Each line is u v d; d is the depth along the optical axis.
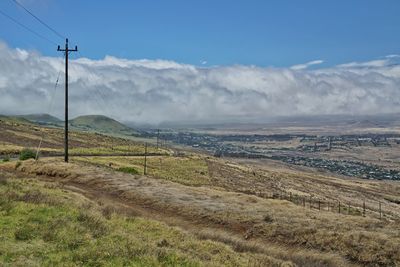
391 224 31.27
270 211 34.38
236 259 19.39
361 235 26.31
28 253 14.77
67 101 62.62
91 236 18.12
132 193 40.56
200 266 16.45
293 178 196.50
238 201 39.50
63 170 52.69
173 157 170.75
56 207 23.19
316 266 22.75
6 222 18.50
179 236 22.75
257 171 188.88
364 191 195.00
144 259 15.82
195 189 46.38
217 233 28.02
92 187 45.28
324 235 27.08
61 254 15.17
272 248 26.22
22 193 27.19
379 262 23.92
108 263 14.79
